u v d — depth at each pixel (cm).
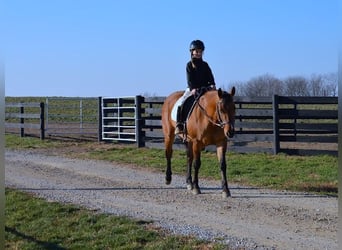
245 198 1020
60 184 1216
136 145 1895
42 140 2194
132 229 792
